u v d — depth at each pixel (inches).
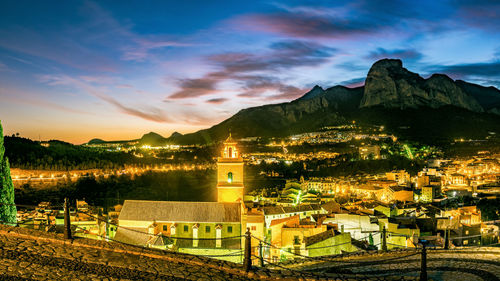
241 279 901.2
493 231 3649.1
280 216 4653.1
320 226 3329.2
